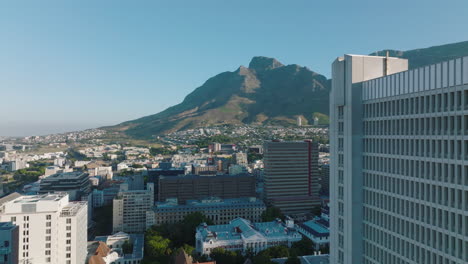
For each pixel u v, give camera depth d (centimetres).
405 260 9812
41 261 19600
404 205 9869
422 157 9244
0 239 13100
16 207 19450
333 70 12544
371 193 11356
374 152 11200
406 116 9844
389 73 11912
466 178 7944
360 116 11688
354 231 11744
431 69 8962
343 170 12231
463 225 7962
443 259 8538
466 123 7969
